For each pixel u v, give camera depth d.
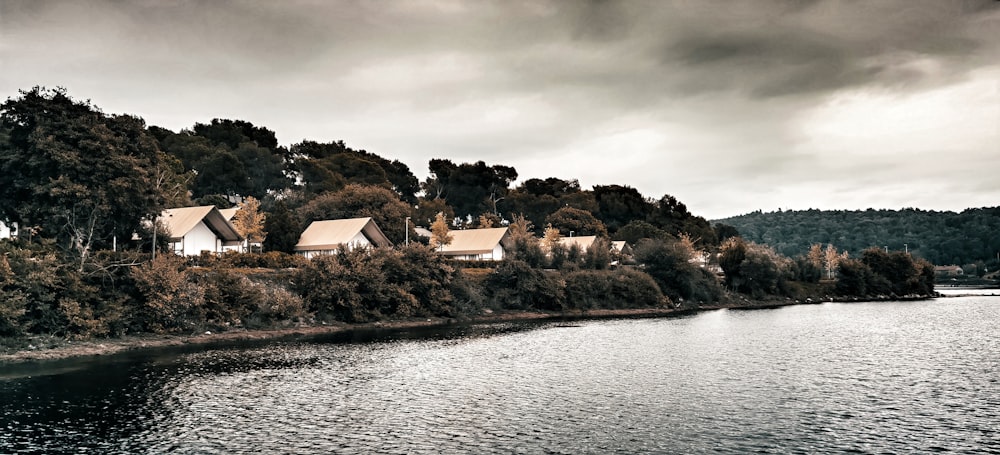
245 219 112.06
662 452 31.39
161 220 86.69
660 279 139.88
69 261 70.00
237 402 41.75
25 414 38.62
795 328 87.81
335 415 38.50
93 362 57.72
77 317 65.12
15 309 61.06
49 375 51.19
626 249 170.50
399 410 39.66
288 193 167.88
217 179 153.50
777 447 32.00
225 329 77.88
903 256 178.62
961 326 89.19
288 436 34.12
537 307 116.50
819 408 39.69
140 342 68.69
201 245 101.06
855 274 169.38
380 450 31.84
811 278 173.25
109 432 34.84
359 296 91.62
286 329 82.69
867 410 39.09
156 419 37.50
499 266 115.94
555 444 32.72
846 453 31.03
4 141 71.19
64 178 68.38
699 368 54.22
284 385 47.19
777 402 41.34
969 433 34.12
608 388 46.00
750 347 67.44
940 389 44.94
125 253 74.00
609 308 123.88
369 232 123.56
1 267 61.34
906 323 94.38
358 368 54.53
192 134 173.00
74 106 73.56
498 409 39.91
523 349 66.62
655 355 61.94
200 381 48.69
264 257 97.00
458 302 106.00
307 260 92.25
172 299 71.94
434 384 47.59
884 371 52.12
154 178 80.31
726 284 156.38
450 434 34.50
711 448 31.92
